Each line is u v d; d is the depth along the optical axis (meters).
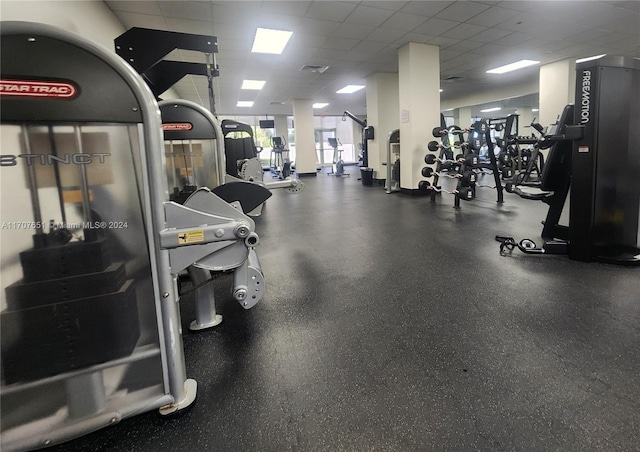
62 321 1.12
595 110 2.60
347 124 18.52
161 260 1.18
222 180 2.80
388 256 3.23
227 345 1.82
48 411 1.15
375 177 9.21
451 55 6.96
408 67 6.24
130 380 1.25
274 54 6.28
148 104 1.08
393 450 1.15
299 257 3.30
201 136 2.70
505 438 1.17
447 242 3.62
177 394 1.29
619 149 2.70
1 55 0.91
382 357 1.66
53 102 0.97
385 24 5.09
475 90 11.29
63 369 1.15
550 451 1.12
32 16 2.49
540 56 7.13
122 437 1.23
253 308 2.25
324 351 1.73
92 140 1.07
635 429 1.19
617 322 1.89
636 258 2.70
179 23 4.64
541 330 1.84
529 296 2.25
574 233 2.87
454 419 1.26
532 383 1.44
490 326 1.91
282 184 2.41
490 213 5.03
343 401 1.38
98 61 1.00
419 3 4.41
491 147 5.56
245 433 1.23
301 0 4.16
